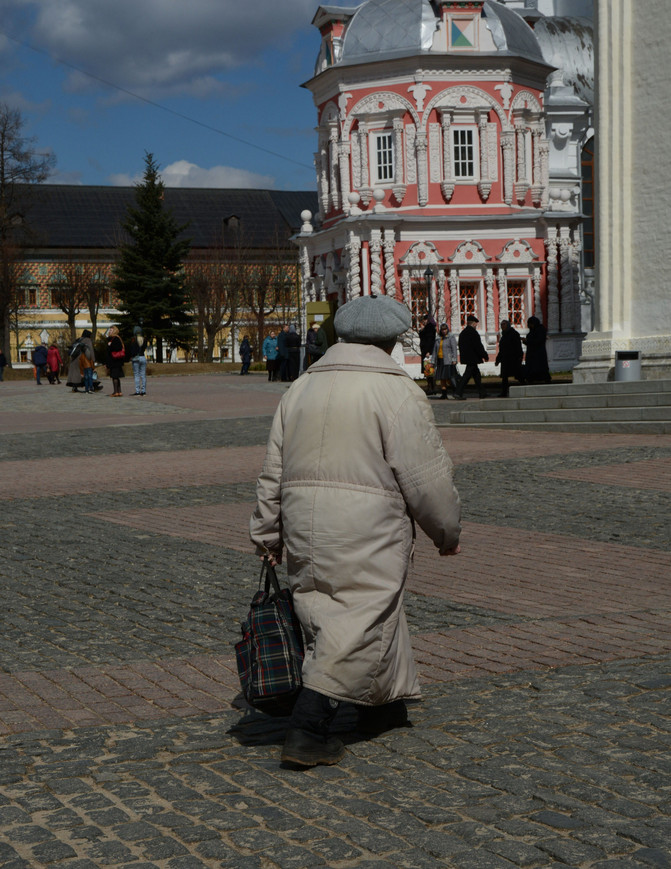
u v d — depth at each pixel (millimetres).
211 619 6727
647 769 4066
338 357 4371
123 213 101625
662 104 19922
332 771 4141
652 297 20203
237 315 88000
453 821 3641
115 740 4551
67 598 7406
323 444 4230
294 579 4266
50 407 30031
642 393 17750
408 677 4398
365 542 4176
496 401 19297
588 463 13727
